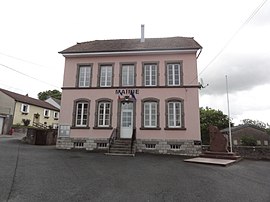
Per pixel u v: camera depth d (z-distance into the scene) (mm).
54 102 48062
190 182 7293
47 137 20141
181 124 16500
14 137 25094
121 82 17969
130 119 17406
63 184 6477
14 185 6109
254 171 9875
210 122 37844
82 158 12109
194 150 15859
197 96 16766
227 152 14344
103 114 17703
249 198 5734
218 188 6656
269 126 52219
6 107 31953
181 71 17312
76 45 21078
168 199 5473
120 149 15086
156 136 16547
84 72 18719
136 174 8297
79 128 17516
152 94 17297
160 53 17750
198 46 17344
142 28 20953
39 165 9242
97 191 5922
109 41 22125
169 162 11781
